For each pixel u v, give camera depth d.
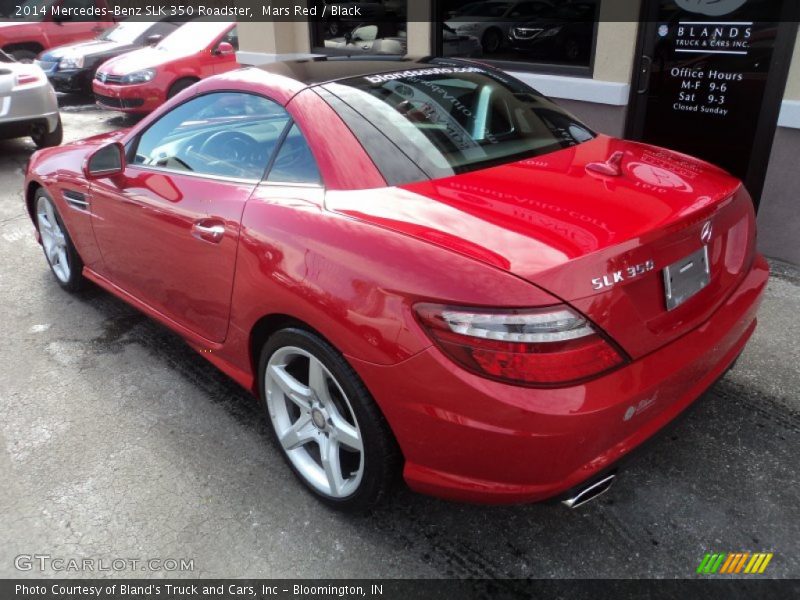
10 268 4.73
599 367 1.79
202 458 2.73
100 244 3.51
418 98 2.63
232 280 2.50
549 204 2.05
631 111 5.02
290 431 2.47
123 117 10.19
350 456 2.49
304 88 2.56
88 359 3.51
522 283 1.73
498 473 1.85
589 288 1.75
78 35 13.21
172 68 9.25
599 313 1.77
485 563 2.20
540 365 1.73
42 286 4.42
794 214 4.23
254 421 2.97
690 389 2.13
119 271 3.45
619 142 2.82
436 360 1.81
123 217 3.16
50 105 7.96
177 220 2.76
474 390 1.77
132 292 3.43
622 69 4.93
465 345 1.77
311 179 2.36
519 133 2.65
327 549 2.28
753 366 3.23
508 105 2.81
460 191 2.16
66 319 3.95
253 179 2.56
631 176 2.30
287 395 2.44
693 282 2.09
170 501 2.50
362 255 2.00
